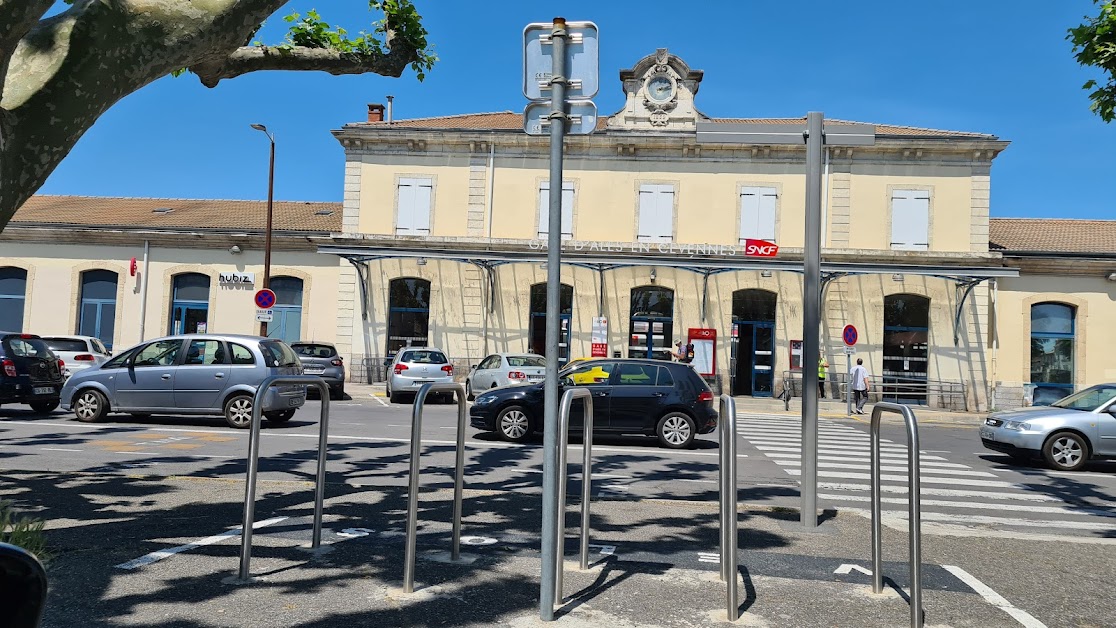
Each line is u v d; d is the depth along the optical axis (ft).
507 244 86.02
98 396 44.24
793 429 56.08
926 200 84.23
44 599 4.99
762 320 85.87
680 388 41.81
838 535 21.30
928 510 26.58
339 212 101.65
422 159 88.53
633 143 86.22
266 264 77.36
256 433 15.96
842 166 85.15
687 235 86.33
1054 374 84.48
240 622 13.23
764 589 15.96
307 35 21.52
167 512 21.89
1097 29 24.93
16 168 13.03
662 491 28.53
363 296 87.66
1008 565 18.66
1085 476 36.22
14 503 22.72
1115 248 86.12
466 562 17.35
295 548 18.22
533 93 14.21
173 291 92.07
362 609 14.05
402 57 22.91
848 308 84.33
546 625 13.47
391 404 66.18
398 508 23.36
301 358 68.95
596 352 85.66
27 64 13.39
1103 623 14.51
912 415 14.11
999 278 82.84
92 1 14.05
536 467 32.83
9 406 54.85
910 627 13.80
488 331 86.74
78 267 91.76
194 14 14.78
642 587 15.92
